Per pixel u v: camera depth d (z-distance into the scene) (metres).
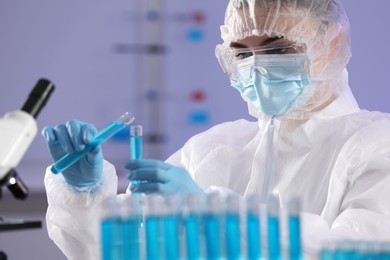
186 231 1.54
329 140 2.60
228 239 1.53
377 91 4.37
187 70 4.46
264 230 1.59
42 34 4.40
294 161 2.61
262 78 2.53
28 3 4.39
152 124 4.46
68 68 4.41
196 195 1.59
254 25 2.53
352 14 4.37
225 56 2.66
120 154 4.38
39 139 4.35
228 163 2.75
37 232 4.16
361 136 2.47
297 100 2.58
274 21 2.52
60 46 4.41
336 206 2.40
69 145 2.13
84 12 4.41
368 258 1.48
